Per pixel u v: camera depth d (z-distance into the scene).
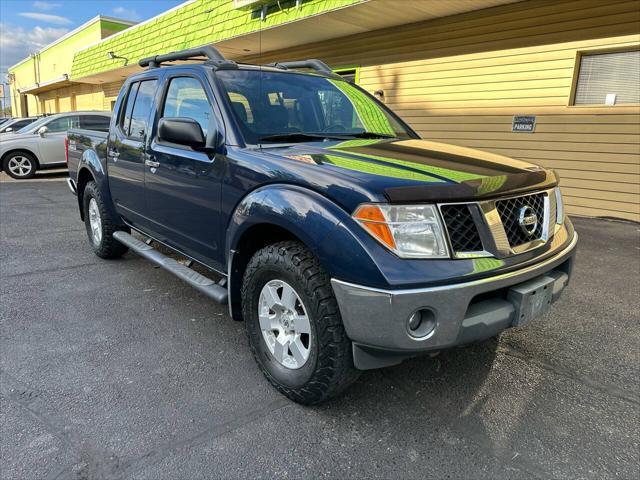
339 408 2.58
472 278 2.11
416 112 9.44
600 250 5.69
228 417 2.48
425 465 2.17
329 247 2.18
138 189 4.00
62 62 25.78
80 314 3.74
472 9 8.15
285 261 2.42
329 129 3.44
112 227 4.82
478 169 2.48
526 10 7.60
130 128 4.20
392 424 2.46
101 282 4.46
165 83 3.73
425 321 2.10
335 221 2.18
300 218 2.31
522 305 2.31
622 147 7.00
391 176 2.24
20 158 12.66
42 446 2.23
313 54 11.33
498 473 2.13
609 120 7.04
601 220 7.25
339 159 2.56
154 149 3.66
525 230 2.40
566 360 3.14
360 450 2.26
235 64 3.46
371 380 2.87
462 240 2.18
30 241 5.96
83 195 5.38
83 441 2.27
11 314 3.71
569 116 7.41
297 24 9.38
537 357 3.17
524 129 7.94
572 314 3.86
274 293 2.61
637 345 3.35
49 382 2.77
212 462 2.16
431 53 9.00
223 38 11.19
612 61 6.98
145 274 4.70
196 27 12.35
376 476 2.10
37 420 2.42
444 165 2.53
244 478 2.07
